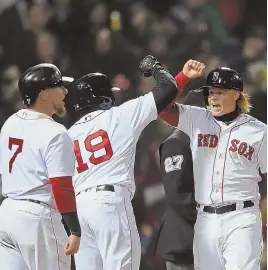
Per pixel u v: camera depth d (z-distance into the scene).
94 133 23.81
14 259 22.03
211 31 47.84
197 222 23.77
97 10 47.41
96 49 45.16
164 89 23.33
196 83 28.83
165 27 45.94
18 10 46.44
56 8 48.16
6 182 22.27
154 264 35.66
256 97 39.16
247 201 23.47
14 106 40.50
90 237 23.69
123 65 44.75
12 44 45.88
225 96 23.67
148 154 38.59
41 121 22.08
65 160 21.64
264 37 47.53
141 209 36.56
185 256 25.17
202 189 23.61
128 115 23.66
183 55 44.28
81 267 23.84
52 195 21.97
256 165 23.81
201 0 49.25
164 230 25.42
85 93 24.31
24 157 21.94
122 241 23.20
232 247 23.19
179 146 25.12
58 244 21.94
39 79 22.36
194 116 23.92
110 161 23.58
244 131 23.62
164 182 25.33
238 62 44.34
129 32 46.69
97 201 23.27
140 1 51.81
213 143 23.62
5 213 21.94
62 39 47.22
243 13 52.75
